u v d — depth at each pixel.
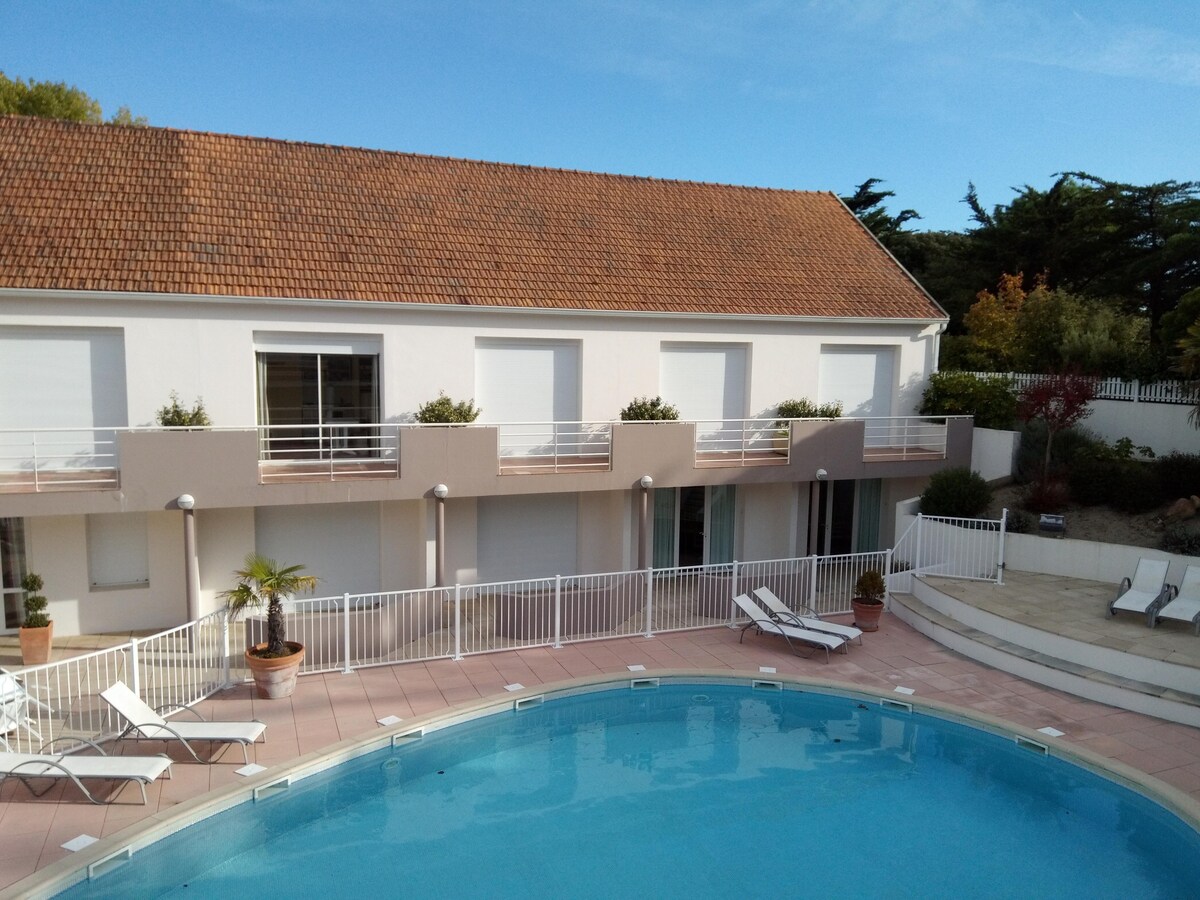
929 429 20.92
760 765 11.34
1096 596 15.89
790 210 23.58
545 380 17.86
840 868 9.03
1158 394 20.73
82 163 16.39
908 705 12.80
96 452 14.78
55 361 14.45
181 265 15.07
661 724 12.55
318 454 16.28
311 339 15.92
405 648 14.43
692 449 17.83
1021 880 8.85
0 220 14.70
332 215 17.47
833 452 19.06
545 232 19.33
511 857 9.11
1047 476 19.06
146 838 8.79
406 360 16.45
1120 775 10.51
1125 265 33.62
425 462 15.65
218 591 16.02
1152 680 12.58
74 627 15.20
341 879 8.64
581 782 10.80
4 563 14.96
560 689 12.99
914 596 17.25
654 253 19.92
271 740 10.96
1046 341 25.67
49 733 10.88
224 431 14.22
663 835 9.62
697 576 16.55
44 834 8.67
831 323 19.86
